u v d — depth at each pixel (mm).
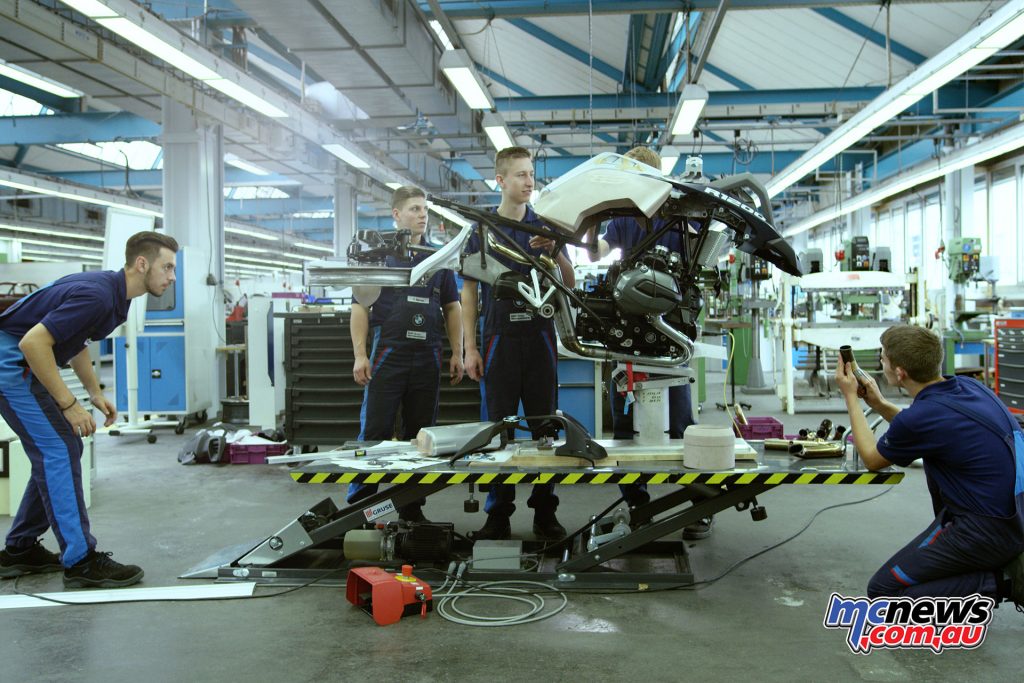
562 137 11867
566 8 6160
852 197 11672
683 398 2852
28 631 2018
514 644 1902
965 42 4820
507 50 9320
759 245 2299
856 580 2385
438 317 2992
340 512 2502
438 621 2068
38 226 12891
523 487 3955
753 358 8555
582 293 2320
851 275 6449
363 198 14094
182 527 3113
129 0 4656
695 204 2219
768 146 12047
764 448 2568
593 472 2178
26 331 2273
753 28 8062
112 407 2641
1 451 3314
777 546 2756
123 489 3891
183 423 6023
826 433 2574
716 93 8516
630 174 2201
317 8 5570
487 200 15094
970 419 1873
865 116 6613
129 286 2379
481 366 2764
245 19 7004
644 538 2297
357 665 1789
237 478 4176
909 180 9094
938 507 2062
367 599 2172
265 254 18266
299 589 2340
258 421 5223
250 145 9945
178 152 7406
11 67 8273
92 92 7484
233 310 8445
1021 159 9195
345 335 4438
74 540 2330
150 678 1734
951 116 9242
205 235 7406
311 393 4480
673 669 1753
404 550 2480
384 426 2883
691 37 7574
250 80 6336
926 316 6918
